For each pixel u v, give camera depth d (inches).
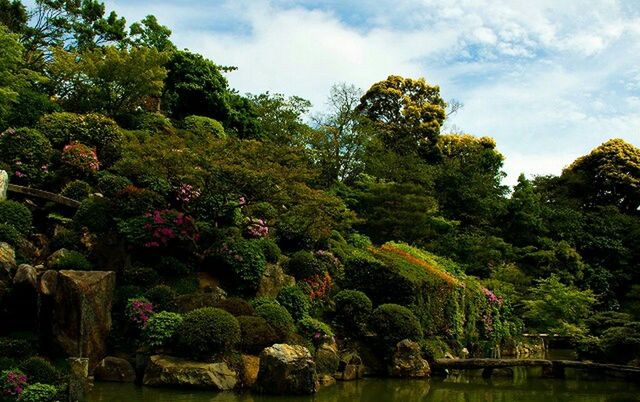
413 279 719.7
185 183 651.5
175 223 583.2
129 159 618.5
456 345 768.3
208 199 663.8
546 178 1701.5
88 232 574.6
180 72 1055.6
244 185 617.9
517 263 1186.6
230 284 604.1
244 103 1151.6
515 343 913.5
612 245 1293.1
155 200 609.9
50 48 931.3
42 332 447.8
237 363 465.7
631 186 1561.3
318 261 704.4
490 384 598.2
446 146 1622.8
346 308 646.5
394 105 1590.8
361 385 534.0
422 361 614.2
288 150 655.8
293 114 1139.9
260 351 493.4
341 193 1067.9
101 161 711.1
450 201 1315.2
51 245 556.7
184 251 595.2
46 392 343.0
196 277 585.9
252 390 453.1
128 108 918.4
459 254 1126.4
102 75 857.5
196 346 449.7
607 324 882.8
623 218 1405.0
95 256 559.8
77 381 378.6
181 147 633.0
